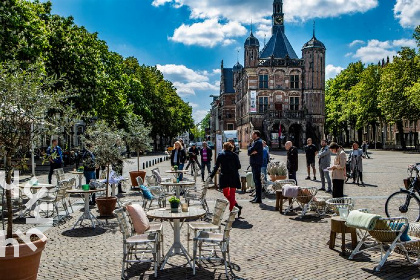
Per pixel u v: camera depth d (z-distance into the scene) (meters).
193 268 6.87
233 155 11.46
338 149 11.20
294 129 64.19
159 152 69.19
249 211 12.61
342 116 67.69
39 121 6.07
